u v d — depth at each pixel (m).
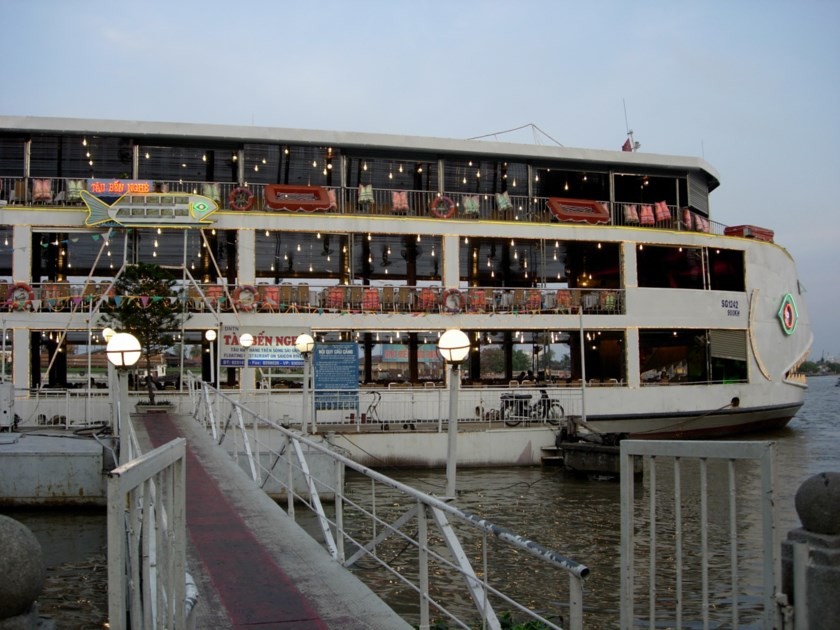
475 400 28.33
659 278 37.94
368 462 24.00
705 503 4.72
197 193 29.86
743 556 14.09
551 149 32.34
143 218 27.48
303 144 30.19
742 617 11.03
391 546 15.23
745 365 34.06
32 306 26.66
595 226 31.44
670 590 12.33
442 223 29.91
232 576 8.51
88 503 18.25
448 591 12.38
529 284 44.28
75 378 38.91
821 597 4.06
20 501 18.20
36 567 3.60
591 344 38.31
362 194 30.03
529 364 68.75
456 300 29.25
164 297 25.88
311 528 16.75
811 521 4.23
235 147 30.09
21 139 28.78
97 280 35.22
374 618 7.20
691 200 35.28
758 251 34.88
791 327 35.97
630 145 36.66
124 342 11.14
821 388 167.25
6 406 21.91
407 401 27.55
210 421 20.81
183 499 4.64
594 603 11.78
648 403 30.94
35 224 27.23
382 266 40.72
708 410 32.00
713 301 33.00
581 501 19.56
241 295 27.73
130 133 28.61
